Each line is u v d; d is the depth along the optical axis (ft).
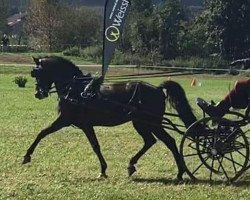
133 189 32.50
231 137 34.78
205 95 102.89
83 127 36.19
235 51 174.40
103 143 50.42
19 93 102.12
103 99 35.68
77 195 30.81
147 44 172.55
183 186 33.47
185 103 35.68
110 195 30.73
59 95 36.40
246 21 173.27
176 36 173.17
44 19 221.05
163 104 35.91
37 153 44.04
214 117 34.73
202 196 30.94
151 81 124.16
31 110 76.69
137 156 36.40
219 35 174.70
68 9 223.51
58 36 220.43
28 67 156.35
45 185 33.27
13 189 32.07
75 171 37.78
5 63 165.78
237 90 35.14
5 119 66.85
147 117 35.60
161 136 35.78
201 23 180.65
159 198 30.37
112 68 146.10
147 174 37.29
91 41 218.59
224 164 41.01
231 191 32.48
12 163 39.86
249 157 36.45
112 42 39.17
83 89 36.04
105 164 36.29
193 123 34.81
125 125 62.28
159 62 162.30
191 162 41.34
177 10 178.81
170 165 40.16
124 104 35.58
